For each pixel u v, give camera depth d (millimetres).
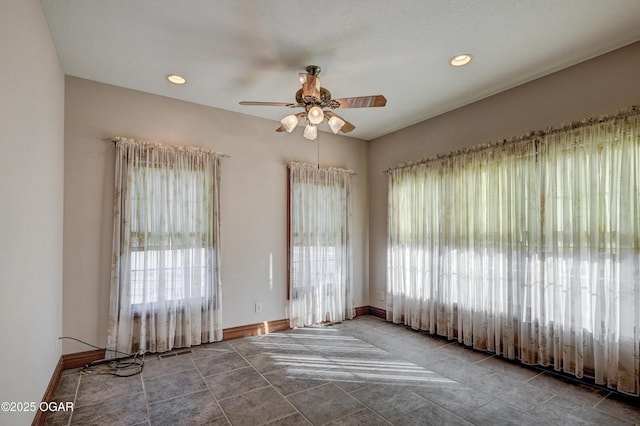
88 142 3150
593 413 2299
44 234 2283
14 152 1643
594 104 2730
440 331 3920
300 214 4398
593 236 2664
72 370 2949
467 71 3006
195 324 3566
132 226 3266
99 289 3145
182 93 3496
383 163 4949
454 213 3783
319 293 4527
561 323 2881
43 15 2176
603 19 2254
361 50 2668
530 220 3072
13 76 1620
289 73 3062
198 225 3609
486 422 2205
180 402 2447
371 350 3537
